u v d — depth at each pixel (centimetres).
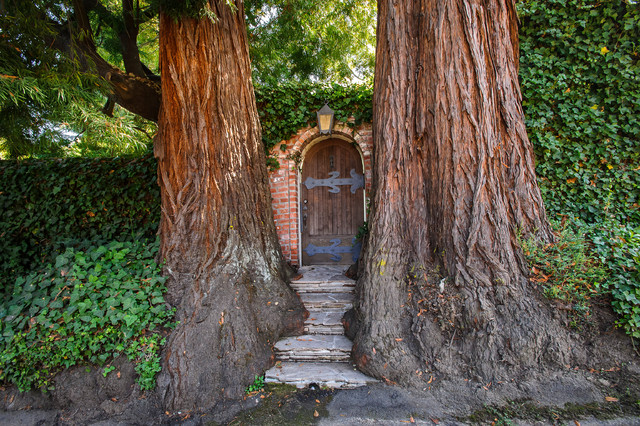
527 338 300
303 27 747
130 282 345
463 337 310
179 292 349
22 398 301
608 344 299
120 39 504
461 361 305
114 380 298
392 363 311
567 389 281
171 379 297
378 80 390
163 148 381
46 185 540
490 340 302
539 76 451
